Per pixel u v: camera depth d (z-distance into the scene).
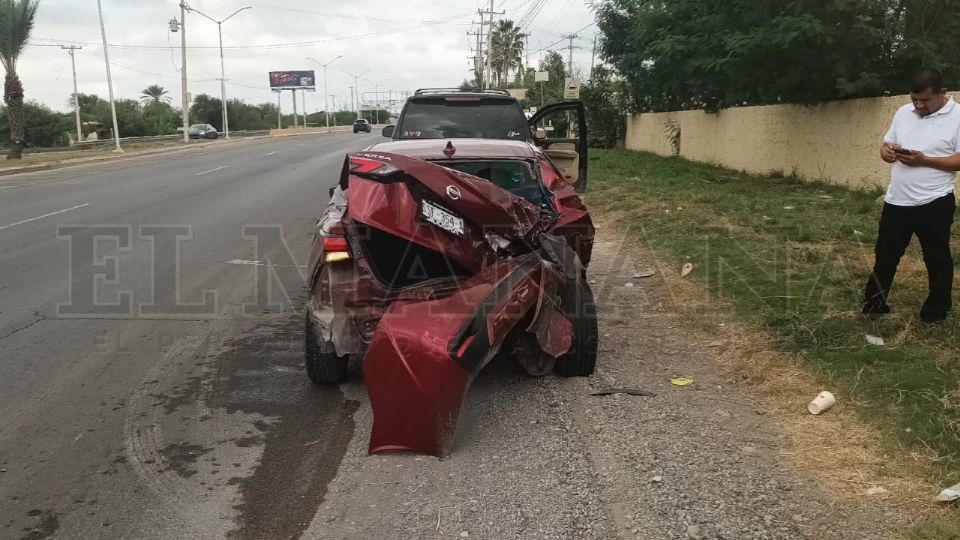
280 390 4.75
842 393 4.32
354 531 3.18
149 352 5.46
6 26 28.19
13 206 13.48
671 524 3.19
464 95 8.92
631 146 28.20
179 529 3.20
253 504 3.40
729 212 10.38
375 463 3.77
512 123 8.72
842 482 3.45
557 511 3.30
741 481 3.51
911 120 4.93
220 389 4.76
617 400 4.47
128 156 31.86
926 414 3.92
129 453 3.89
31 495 3.49
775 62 13.06
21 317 6.31
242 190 16.00
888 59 12.48
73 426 4.21
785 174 14.92
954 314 5.27
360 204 4.19
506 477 3.61
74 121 64.44
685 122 21.17
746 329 5.53
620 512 3.29
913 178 4.91
